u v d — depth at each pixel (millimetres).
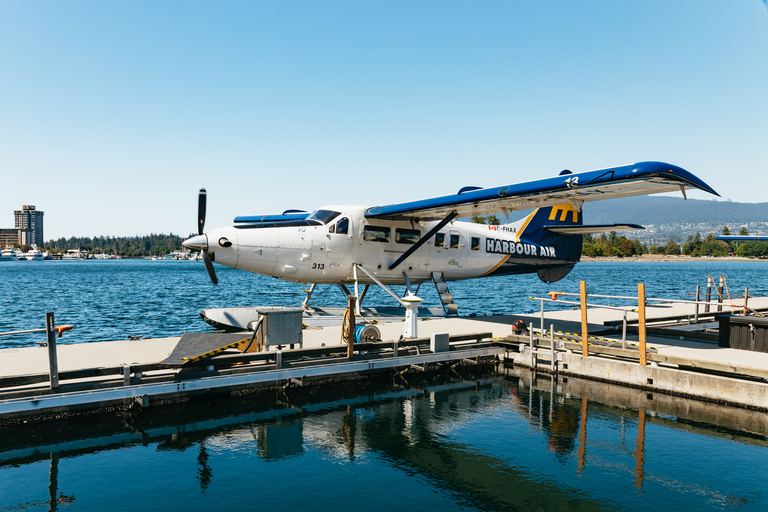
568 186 8914
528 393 8203
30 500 4402
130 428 6254
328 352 8078
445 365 9734
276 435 6156
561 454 5605
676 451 5691
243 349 7793
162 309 21594
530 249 14859
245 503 4387
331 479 4914
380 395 8039
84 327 16234
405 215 11945
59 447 5621
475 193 10258
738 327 9188
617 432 6328
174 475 4961
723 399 7391
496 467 5246
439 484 4816
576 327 11898
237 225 10906
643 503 4461
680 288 37781
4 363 7410
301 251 11062
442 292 13062
